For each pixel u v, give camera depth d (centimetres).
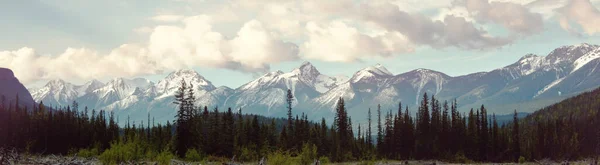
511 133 16250
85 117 14738
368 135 15925
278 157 6850
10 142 11306
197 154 9369
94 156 9431
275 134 13700
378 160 13462
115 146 7150
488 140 14475
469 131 14588
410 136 14638
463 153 14025
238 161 10269
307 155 8131
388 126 15075
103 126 13612
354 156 13600
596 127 16325
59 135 12781
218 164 8900
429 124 15288
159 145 10856
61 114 13488
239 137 12038
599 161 12925
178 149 10738
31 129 12650
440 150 14212
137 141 7812
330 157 12888
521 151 14700
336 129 15362
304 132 13200
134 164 6919
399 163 12281
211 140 11431
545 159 14600
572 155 14862
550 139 15238
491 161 14200
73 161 7206
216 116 12175
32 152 11600
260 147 11912
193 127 11162
